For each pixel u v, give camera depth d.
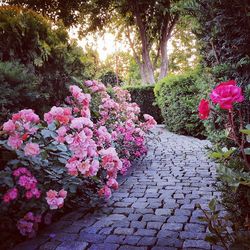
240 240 2.13
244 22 3.82
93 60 6.07
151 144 9.73
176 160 7.31
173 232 3.38
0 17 4.73
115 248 3.05
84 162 3.64
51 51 5.17
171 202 4.36
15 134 3.25
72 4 18.92
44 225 3.64
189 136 11.46
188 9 4.36
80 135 3.62
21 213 3.24
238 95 2.12
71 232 3.44
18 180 3.25
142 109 17.80
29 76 4.45
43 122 3.91
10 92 4.10
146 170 6.39
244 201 3.10
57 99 5.20
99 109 6.38
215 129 4.43
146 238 3.26
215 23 4.04
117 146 6.22
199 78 8.22
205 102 2.35
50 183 3.66
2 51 4.67
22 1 17.88
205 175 5.83
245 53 3.90
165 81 13.12
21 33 4.76
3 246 3.12
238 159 2.99
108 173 4.11
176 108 11.94
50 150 3.71
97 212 4.02
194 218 3.74
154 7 20.72
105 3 20.03
